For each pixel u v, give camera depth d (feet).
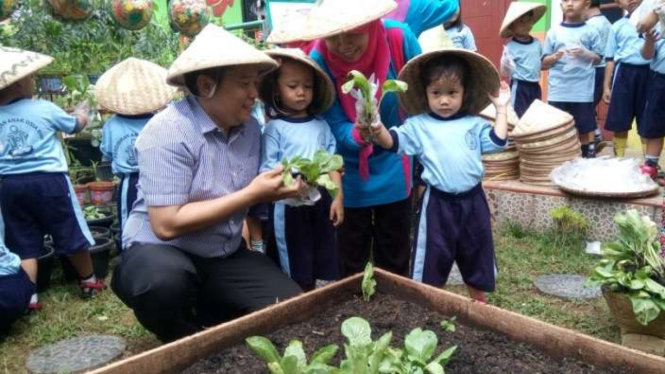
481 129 9.00
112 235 14.58
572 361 5.22
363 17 7.73
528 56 18.84
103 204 16.05
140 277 7.36
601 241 13.80
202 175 7.22
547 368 5.12
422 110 9.38
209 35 6.88
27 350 9.71
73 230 11.52
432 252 9.03
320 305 6.38
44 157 11.32
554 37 18.99
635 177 14.05
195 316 8.54
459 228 8.98
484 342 5.65
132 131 12.53
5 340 10.06
